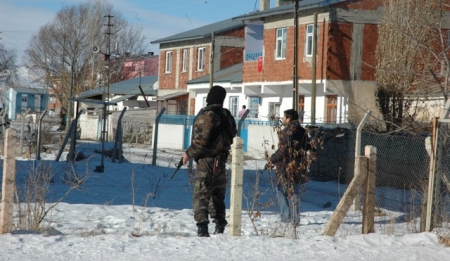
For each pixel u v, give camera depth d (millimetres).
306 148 13422
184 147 46656
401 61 29016
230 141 11367
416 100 28609
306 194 20266
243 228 12914
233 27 64250
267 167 13297
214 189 11406
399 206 16984
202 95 60031
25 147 36625
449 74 23172
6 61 88688
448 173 12195
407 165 21656
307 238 11023
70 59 97750
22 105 133625
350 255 9852
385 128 26141
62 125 63219
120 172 25422
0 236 10234
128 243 10102
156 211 15570
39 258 8969
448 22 27625
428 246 10703
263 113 50469
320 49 43500
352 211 16078
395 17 28547
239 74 57094
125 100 73312
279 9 47031
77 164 27141
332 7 42875
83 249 9594
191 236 11352
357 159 11641
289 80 46281
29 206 11625
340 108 43250
